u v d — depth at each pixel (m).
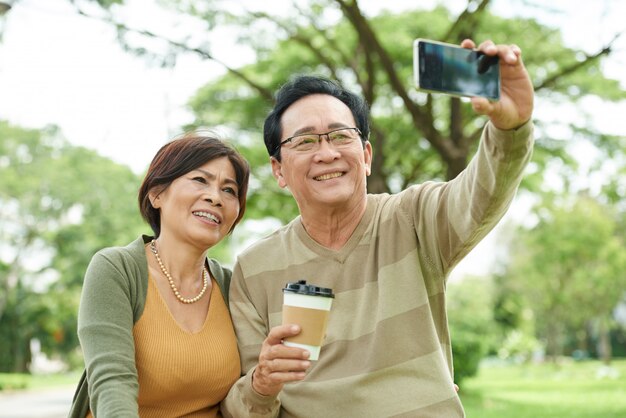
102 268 2.50
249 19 9.91
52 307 32.09
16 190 24.41
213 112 12.62
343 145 2.58
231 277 2.91
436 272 2.51
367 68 10.38
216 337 2.69
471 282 23.31
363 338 2.46
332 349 2.48
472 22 9.48
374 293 2.50
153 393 2.54
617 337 45.69
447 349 2.56
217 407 2.71
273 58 12.07
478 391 17.92
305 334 1.95
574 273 30.05
